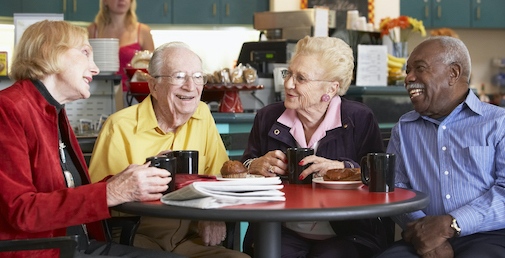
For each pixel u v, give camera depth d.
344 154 2.43
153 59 2.37
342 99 2.55
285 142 2.47
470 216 2.10
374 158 1.92
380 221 2.44
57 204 1.78
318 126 2.46
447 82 2.24
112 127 2.35
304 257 2.37
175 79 2.32
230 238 2.41
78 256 1.91
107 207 1.78
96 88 3.35
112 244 2.13
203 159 2.48
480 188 2.21
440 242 2.09
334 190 1.97
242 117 3.24
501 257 2.07
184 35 7.00
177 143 2.42
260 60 4.30
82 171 2.11
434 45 2.26
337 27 4.86
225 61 7.07
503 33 7.88
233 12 6.79
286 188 2.02
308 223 2.41
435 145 2.29
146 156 2.36
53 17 3.41
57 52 1.97
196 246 2.36
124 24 4.82
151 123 2.37
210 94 3.38
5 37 6.34
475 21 7.55
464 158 2.22
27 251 1.82
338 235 2.38
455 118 2.28
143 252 2.06
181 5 6.68
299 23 4.58
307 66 2.36
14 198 1.78
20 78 2.01
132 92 3.21
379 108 4.02
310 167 2.10
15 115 1.85
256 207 1.66
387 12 6.80
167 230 2.41
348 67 2.42
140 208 1.71
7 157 1.81
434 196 2.27
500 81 7.84
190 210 1.63
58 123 2.06
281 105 2.58
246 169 2.17
